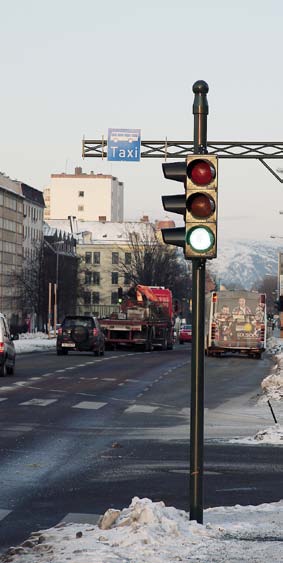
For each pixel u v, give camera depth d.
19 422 27.08
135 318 85.50
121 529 11.38
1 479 17.34
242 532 11.75
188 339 125.31
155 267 175.62
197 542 11.00
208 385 45.38
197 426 12.02
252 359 74.75
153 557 10.17
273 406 33.84
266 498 15.71
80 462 19.73
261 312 75.50
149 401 34.97
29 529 12.96
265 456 21.30
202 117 12.30
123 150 50.75
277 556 10.32
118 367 55.88
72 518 13.73
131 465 19.45
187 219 11.86
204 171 11.82
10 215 177.62
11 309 171.12
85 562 9.94
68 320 70.88
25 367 54.00
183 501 15.34
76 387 40.12
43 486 16.67
